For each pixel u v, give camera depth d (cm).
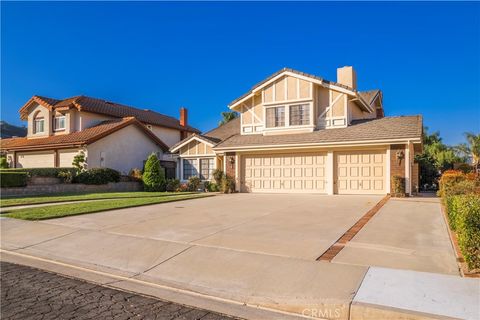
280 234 817
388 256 627
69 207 1270
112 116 2862
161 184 2302
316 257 629
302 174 1831
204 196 1770
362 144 1619
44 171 2123
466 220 545
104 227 931
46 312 452
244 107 2159
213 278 571
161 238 802
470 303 435
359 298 459
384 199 1459
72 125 2652
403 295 462
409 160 1553
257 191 1956
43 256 732
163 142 3077
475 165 2962
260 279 552
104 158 2453
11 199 1589
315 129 1891
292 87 1934
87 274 621
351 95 1844
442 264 581
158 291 537
